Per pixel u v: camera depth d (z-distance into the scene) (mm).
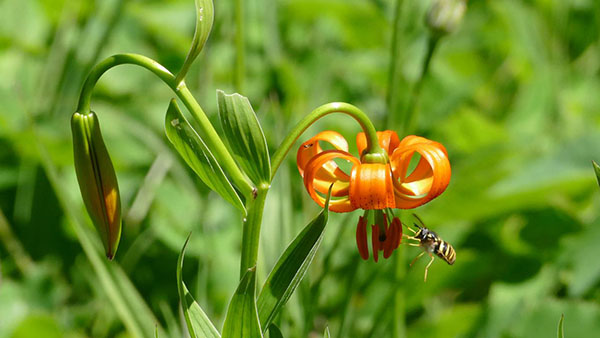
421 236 553
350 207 501
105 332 622
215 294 637
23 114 697
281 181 590
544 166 674
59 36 785
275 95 737
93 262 543
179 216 671
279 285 487
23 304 614
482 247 678
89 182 488
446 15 604
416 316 663
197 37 471
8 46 801
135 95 810
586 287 622
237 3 623
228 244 659
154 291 649
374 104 857
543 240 660
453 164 801
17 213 674
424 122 851
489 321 634
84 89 483
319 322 632
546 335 612
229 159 485
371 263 648
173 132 481
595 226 634
